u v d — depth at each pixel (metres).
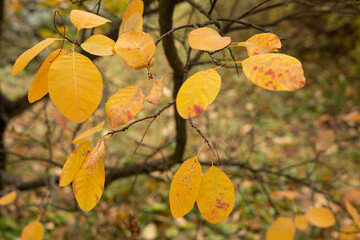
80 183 0.50
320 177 2.81
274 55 0.45
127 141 2.57
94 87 0.45
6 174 2.11
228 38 0.48
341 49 5.86
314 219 0.80
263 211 2.50
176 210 0.48
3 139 2.24
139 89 0.48
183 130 1.34
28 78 4.01
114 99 0.48
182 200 0.48
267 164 2.86
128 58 0.48
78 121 0.44
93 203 0.49
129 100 0.48
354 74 5.36
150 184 2.67
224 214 0.48
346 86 5.07
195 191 0.48
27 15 2.52
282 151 3.29
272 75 0.44
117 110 0.47
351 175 3.00
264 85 0.44
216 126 2.80
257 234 2.33
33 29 2.50
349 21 5.10
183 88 0.44
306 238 2.05
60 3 1.21
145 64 0.48
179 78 1.11
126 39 0.49
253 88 4.39
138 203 2.62
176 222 2.52
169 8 0.90
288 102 4.71
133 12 0.52
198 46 0.47
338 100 4.68
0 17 2.30
